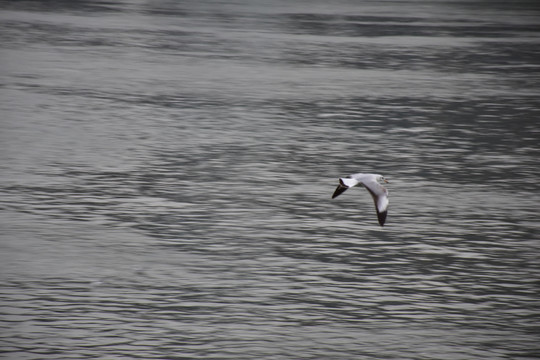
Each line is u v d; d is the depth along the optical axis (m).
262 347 16.94
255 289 19.47
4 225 22.94
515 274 20.59
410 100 41.66
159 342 17.02
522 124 36.78
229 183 27.41
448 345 17.19
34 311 18.12
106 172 28.20
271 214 24.55
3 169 28.03
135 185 26.92
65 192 25.94
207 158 30.31
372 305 18.80
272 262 21.02
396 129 35.38
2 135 32.34
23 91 40.91
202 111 38.09
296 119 36.88
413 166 29.80
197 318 18.03
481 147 32.59
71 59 51.44
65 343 16.89
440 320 18.19
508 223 24.11
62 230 22.75
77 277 19.84
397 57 56.59
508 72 51.41
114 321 17.80
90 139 32.41
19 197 25.28
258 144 32.44
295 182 27.70
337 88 44.50
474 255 21.70
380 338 17.39
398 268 20.81
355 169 29.36
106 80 44.88
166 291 19.27
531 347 17.20
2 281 19.48
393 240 22.66
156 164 29.36
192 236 22.64
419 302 18.98
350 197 26.22
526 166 30.05
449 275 20.45
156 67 49.72
